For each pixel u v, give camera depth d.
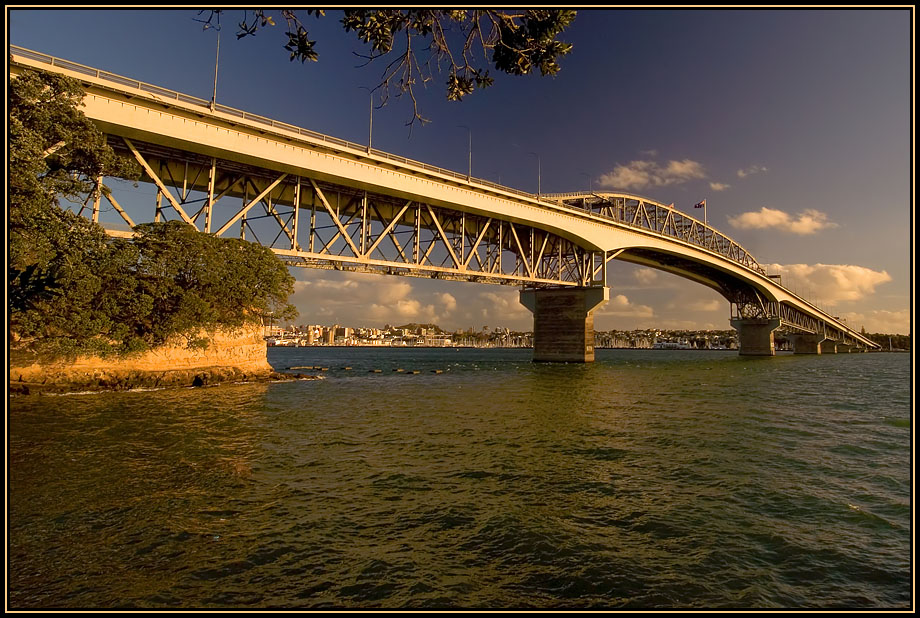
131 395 29.64
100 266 27.70
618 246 75.75
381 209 54.19
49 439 16.89
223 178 42.00
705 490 11.88
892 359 112.00
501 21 6.09
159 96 32.16
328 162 41.78
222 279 34.81
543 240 72.19
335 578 7.32
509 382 45.38
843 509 10.57
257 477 12.73
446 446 16.73
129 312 30.31
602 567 7.78
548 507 10.60
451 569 7.66
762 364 86.56
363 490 11.70
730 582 7.32
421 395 33.75
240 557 8.00
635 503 10.89
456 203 52.69
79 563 7.73
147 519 9.66
